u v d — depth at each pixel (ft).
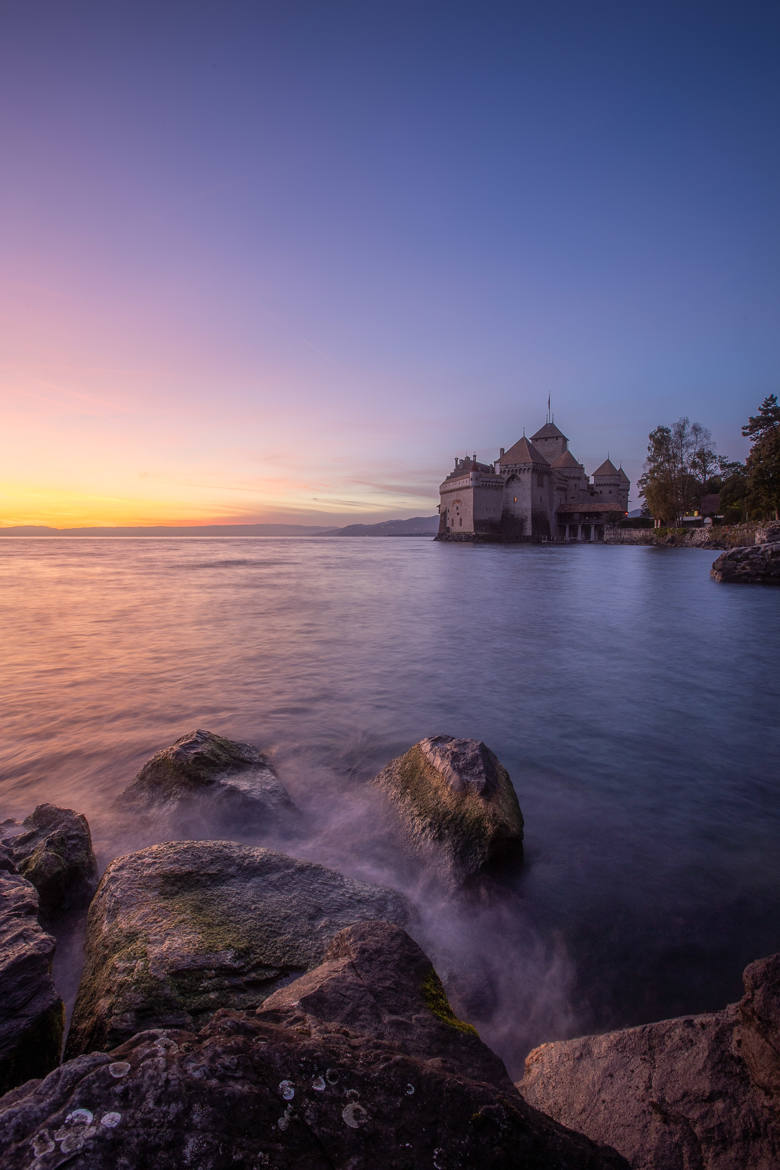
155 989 10.77
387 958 9.70
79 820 19.72
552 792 26.23
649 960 15.56
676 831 22.72
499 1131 5.33
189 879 14.96
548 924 17.02
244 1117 4.86
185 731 33.35
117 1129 4.54
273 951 12.62
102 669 48.57
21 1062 9.99
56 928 15.92
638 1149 7.77
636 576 144.36
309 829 22.06
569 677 46.32
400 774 24.14
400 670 48.42
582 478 417.08
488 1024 13.46
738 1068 7.73
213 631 67.56
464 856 19.04
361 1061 5.86
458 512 380.99
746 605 90.33
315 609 87.15
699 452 335.06
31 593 110.42
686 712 37.45
